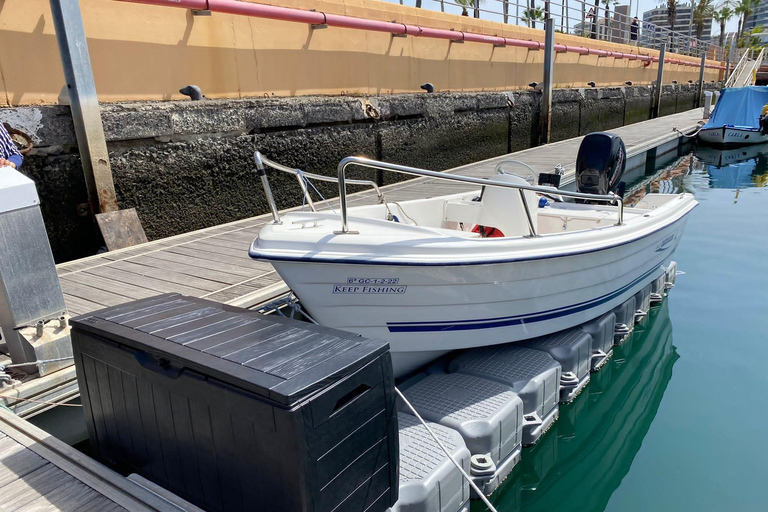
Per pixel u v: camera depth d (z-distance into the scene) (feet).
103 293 13.97
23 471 7.27
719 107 59.72
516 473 10.85
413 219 14.66
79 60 17.89
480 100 41.27
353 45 31.12
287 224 10.78
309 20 27.27
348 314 10.58
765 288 19.76
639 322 17.26
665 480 10.47
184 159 21.84
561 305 12.84
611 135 17.31
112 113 19.30
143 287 14.37
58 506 6.58
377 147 32.09
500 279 11.18
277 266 10.00
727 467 10.78
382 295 10.40
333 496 5.91
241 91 25.35
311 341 6.56
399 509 7.70
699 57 105.91
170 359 6.30
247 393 5.63
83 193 19.25
